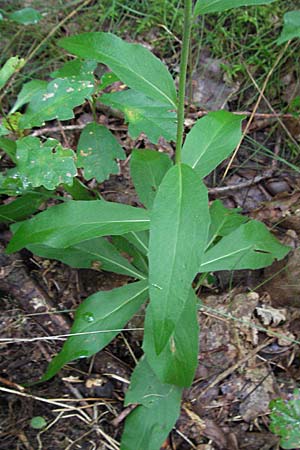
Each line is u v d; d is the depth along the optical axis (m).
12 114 0.40
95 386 0.38
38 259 0.43
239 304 0.41
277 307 0.41
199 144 0.37
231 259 0.39
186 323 0.34
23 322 0.40
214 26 0.56
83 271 0.43
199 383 0.38
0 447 0.35
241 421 0.37
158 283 0.28
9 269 0.41
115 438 0.36
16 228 0.39
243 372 0.39
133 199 0.48
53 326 0.39
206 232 0.29
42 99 0.36
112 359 0.39
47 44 0.55
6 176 0.41
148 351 0.34
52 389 0.38
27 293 0.40
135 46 0.33
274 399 0.35
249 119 0.52
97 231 0.34
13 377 0.38
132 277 0.43
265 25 0.56
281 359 0.39
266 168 0.51
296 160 0.51
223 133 0.37
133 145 0.51
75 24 0.56
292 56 0.54
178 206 0.29
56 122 0.51
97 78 0.53
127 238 0.40
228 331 0.40
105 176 0.41
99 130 0.41
